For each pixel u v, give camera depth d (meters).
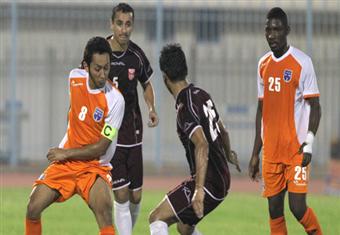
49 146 71.56
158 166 67.88
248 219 40.69
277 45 28.16
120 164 30.92
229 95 71.06
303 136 28.25
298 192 28.16
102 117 25.75
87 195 25.36
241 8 70.69
